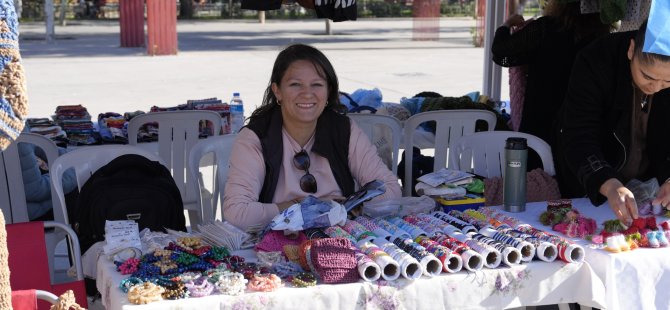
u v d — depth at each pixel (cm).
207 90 1204
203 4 3681
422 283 216
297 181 288
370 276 216
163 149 453
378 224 253
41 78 1342
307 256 221
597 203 272
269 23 3266
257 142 288
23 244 272
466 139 388
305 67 282
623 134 284
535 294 229
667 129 284
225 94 1156
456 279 220
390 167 458
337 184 294
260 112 298
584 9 418
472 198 283
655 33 239
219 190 403
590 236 249
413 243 229
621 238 237
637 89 281
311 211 250
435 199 285
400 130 462
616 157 292
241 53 1866
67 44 2103
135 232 251
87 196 314
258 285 206
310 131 292
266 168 289
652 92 263
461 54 1845
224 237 250
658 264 235
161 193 317
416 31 2256
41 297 220
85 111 525
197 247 235
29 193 379
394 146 457
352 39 2344
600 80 284
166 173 334
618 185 258
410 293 216
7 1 172
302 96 280
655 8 239
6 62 171
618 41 286
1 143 171
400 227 251
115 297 209
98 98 1109
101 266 236
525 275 227
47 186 388
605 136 291
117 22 3250
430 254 220
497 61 464
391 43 2183
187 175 447
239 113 543
